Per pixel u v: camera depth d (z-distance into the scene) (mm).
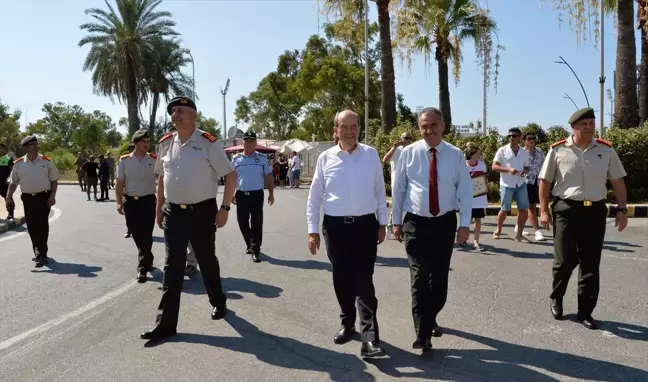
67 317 5652
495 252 8703
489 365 4258
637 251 8594
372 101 43844
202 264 5352
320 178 4699
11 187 8195
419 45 22625
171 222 5102
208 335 5031
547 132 17547
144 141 7230
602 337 4836
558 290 5340
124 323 5430
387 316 5516
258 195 8531
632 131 15117
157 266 8133
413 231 4570
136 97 37625
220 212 5332
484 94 24859
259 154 8680
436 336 4898
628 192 15062
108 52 36094
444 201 4523
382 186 4719
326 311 5734
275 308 5848
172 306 4980
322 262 8234
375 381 3996
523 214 9664
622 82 16109
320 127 47562
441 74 23250
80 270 7934
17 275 7629
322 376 4102
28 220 8297
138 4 36219
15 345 4855
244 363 4371
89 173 21938
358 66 46531
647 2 15234
